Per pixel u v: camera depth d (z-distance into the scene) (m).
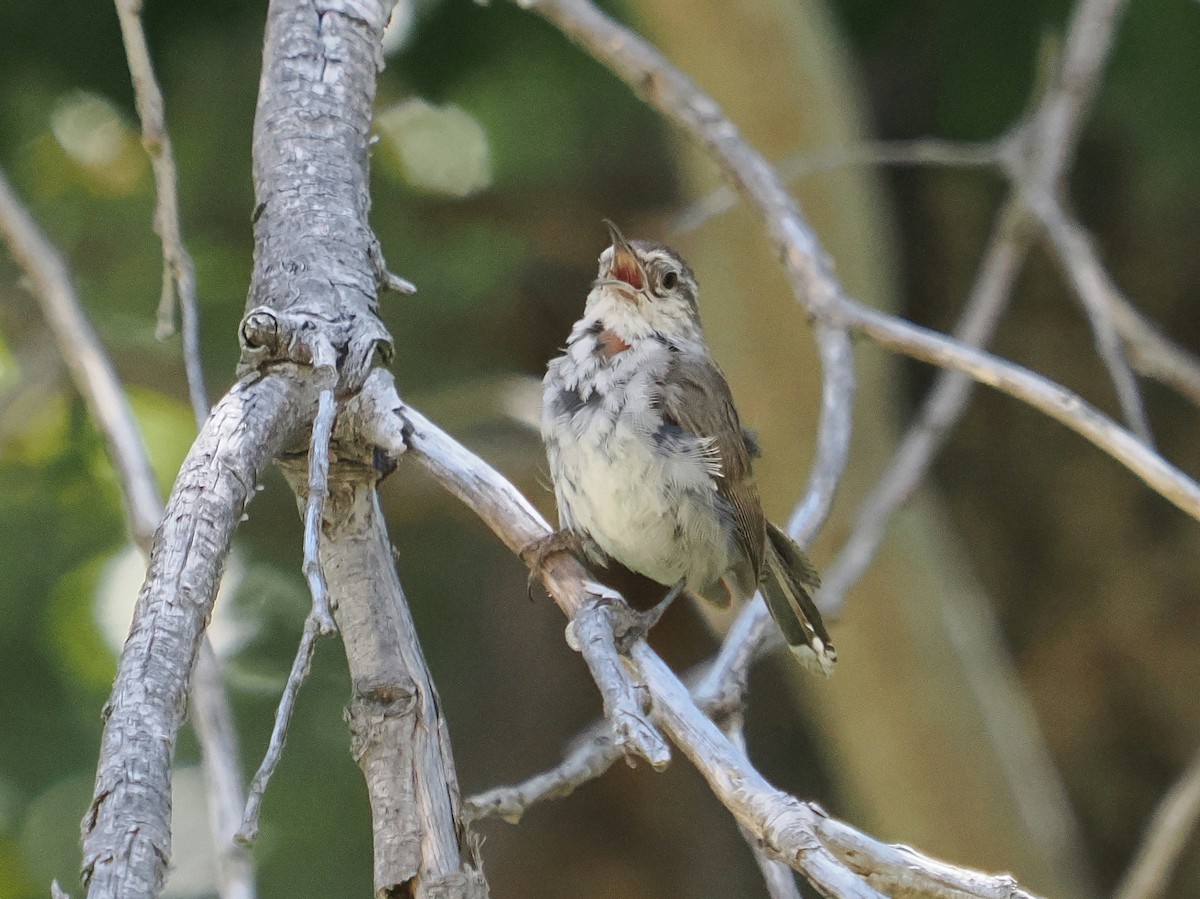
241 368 5.45
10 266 13.47
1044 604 14.70
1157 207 13.88
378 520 5.97
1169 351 9.43
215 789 6.07
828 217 12.71
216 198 12.62
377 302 6.15
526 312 13.95
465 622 13.98
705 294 12.89
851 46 13.91
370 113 6.66
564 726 13.72
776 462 13.34
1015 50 12.67
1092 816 14.43
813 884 4.92
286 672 12.47
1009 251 9.61
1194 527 14.38
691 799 13.89
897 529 12.42
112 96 12.44
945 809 13.01
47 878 11.89
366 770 5.58
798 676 13.17
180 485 4.72
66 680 12.62
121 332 12.77
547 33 12.73
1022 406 14.69
